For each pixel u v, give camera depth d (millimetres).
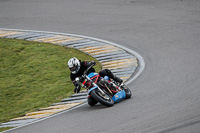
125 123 25609
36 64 51531
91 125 26344
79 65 31719
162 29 58219
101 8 72625
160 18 63469
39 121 31594
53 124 28844
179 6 69562
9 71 50094
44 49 56094
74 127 26594
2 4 81500
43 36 60969
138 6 72000
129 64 46438
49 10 74562
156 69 42594
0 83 46625
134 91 35594
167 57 46625
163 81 37562
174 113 26500
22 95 42656
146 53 49438
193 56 45562
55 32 62219
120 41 55219
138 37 55906
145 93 34156
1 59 54062
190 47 49344
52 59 52562
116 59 49031
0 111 38719
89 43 56125
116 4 74688
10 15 73312
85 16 68438
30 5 79375
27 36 61469
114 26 61750
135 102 31281
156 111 27625
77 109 33312
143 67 44406
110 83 32000
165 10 67812
